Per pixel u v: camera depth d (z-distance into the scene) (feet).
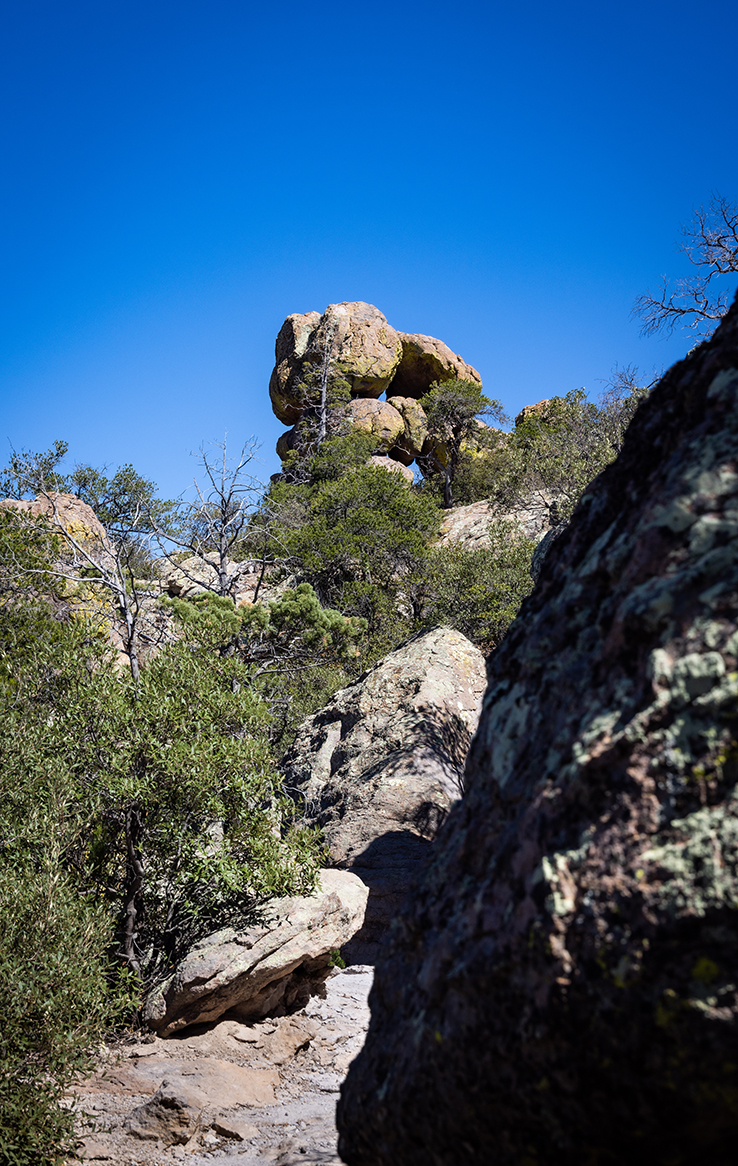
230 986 23.40
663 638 5.55
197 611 49.01
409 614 98.58
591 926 4.96
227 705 28.14
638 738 5.29
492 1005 5.57
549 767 6.08
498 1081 5.44
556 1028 5.00
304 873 26.21
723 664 5.10
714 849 4.70
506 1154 5.60
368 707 49.44
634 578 6.23
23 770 22.82
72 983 16.85
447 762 44.50
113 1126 18.01
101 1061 20.22
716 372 7.06
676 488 6.31
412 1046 6.37
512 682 7.63
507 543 94.17
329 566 100.07
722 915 4.53
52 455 76.33
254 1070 22.24
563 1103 5.09
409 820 41.27
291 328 188.03
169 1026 23.21
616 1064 4.75
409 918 7.38
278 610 56.08
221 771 26.35
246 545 84.84
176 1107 17.93
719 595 5.39
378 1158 6.93
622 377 84.33
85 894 21.86
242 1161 16.89
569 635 7.06
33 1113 15.20
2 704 25.32
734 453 6.10
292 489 124.16
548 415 117.08
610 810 5.28
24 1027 16.12
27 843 20.71
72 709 26.22
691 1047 4.43
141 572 66.23
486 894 6.17
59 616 50.72
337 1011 28.22
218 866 25.14
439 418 177.06
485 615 83.56
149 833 25.48
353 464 141.28
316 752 49.62
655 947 4.67
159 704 26.53
